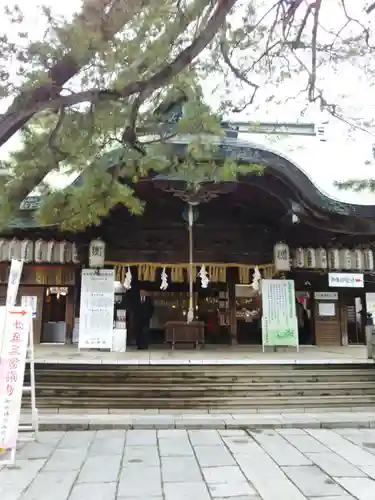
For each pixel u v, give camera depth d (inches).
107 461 225.0
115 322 581.0
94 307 518.6
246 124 534.9
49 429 288.5
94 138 244.1
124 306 637.3
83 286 523.2
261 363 377.4
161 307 667.4
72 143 233.6
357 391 364.8
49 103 196.5
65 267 610.5
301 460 228.1
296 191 486.0
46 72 188.1
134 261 578.9
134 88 203.3
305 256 581.9
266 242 603.2
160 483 194.2
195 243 595.8
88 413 330.0
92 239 550.6
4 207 218.7
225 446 253.6
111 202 253.9
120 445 254.2
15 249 553.0
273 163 464.4
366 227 532.1
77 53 186.5
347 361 390.0
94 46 188.7
